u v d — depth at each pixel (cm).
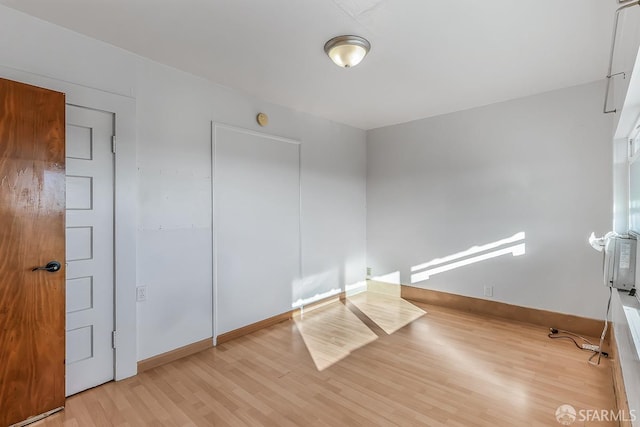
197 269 278
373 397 207
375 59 251
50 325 190
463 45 230
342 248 436
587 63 258
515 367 244
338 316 366
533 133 330
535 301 330
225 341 297
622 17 177
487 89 315
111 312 226
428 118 409
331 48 224
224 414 191
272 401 203
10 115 177
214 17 196
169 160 261
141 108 245
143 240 245
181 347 266
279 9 188
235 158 310
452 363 251
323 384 222
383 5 184
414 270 425
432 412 191
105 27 207
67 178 208
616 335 221
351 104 358
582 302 303
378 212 461
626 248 217
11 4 184
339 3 183
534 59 251
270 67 265
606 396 205
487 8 187
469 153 375
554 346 279
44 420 185
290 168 366
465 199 378
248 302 319
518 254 340
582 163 302
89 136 218
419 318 355
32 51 195
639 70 148
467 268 378
